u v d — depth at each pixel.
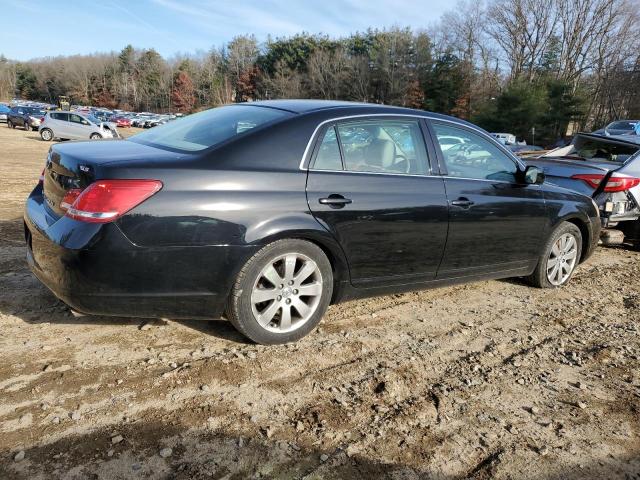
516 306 4.49
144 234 2.80
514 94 47.50
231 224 2.99
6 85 130.12
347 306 4.19
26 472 2.16
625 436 2.70
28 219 3.28
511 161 4.45
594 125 53.44
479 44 63.00
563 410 2.90
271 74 83.19
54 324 3.47
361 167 3.53
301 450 2.41
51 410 2.57
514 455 2.49
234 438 2.46
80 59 132.62
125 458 2.28
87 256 2.74
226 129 3.36
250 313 3.19
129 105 117.50
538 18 59.84
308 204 3.23
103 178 2.77
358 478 2.27
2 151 18.95
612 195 6.12
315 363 3.21
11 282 4.14
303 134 3.32
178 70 112.62
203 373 2.99
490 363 3.40
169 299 2.95
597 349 3.70
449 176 3.96
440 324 3.98
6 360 2.99
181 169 2.92
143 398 2.72
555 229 4.81
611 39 56.53
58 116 26.38
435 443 2.54
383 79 67.38
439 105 61.47
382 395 2.91
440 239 3.86
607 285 5.28
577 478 2.37
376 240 3.54
